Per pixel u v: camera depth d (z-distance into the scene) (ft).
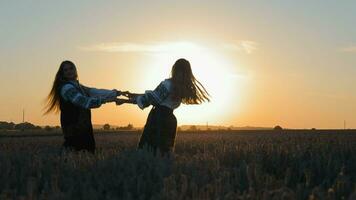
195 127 367.25
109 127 348.79
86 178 19.57
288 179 21.06
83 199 16.97
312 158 25.49
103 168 21.84
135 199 17.62
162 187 18.11
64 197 16.42
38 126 337.93
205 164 22.13
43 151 32.53
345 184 18.29
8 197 16.69
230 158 26.99
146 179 19.77
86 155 25.61
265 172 23.65
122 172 20.68
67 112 34.01
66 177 19.92
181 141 76.02
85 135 34.45
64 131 34.40
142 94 32.71
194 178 19.02
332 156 28.22
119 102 33.86
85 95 34.35
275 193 16.43
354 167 25.12
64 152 25.80
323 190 18.28
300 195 17.31
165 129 32.19
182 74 32.04
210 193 16.94
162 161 22.20
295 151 29.58
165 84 32.04
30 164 22.31
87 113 34.32
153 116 32.42
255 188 18.52
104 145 68.69
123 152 25.93
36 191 17.95
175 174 20.15
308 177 20.95
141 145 32.65
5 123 335.06
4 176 20.06
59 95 33.76
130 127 344.08
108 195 16.96
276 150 29.43
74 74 34.12
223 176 19.47
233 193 16.44
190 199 16.29
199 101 32.58
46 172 21.26
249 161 25.94
